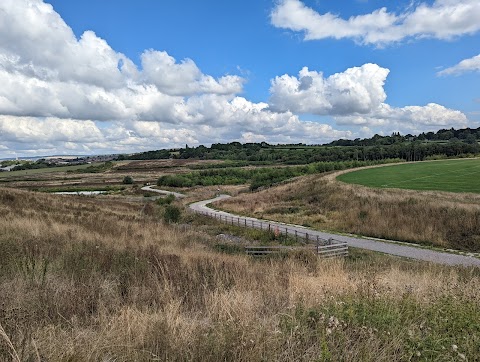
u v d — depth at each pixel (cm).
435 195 3566
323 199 4653
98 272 720
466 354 354
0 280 593
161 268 721
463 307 470
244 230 3212
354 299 502
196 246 2022
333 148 15362
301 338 376
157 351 339
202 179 11838
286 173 9062
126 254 964
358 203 3900
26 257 760
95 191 9969
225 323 390
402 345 363
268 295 595
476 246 2459
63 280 624
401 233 2847
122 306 498
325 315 425
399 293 577
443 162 8275
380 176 5875
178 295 579
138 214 4006
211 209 5531
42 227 1549
